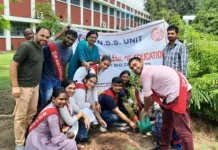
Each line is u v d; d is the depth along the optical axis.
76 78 4.16
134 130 4.43
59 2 23.44
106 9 35.62
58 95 3.23
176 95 3.23
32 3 20.31
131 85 4.71
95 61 4.46
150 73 3.30
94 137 4.25
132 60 3.38
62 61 4.25
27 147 3.18
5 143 4.04
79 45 4.39
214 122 4.84
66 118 3.49
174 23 5.14
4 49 19.16
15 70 3.38
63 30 4.51
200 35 5.12
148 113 4.16
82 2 27.88
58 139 3.17
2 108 5.66
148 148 3.89
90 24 30.66
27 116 3.83
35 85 3.62
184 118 3.30
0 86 7.59
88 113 4.05
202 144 4.09
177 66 4.02
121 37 5.30
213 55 4.85
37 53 3.54
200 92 4.55
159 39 5.18
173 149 3.85
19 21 19.56
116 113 4.39
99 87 5.40
